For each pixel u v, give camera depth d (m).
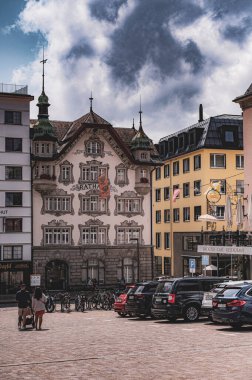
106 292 40.88
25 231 56.81
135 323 26.62
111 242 60.03
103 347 17.20
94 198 59.81
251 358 14.44
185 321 26.31
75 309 37.91
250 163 46.47
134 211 61.00
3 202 56.28
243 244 43.56
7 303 50.09
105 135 60.03
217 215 64.19
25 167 57.09
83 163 59.41
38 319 25.88
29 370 13.29
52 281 57.97
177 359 14.48
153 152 63.53
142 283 29.95
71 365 13.92
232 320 21.70
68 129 64.81
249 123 46.53
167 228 75.00
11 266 55.69
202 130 67.75
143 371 12.88
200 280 26.89
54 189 57.78
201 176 65.88
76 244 58.84
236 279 28.95
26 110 57.53
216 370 12.81
